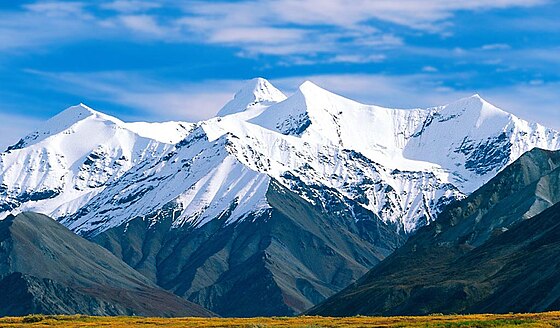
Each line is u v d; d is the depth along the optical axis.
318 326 178.62
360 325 181.12
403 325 173.25
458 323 170.75
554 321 168.62
